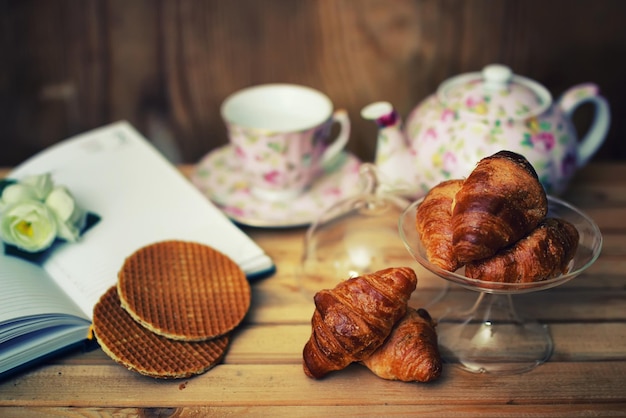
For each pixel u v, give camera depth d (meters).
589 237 0.60
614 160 0.96
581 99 0.73
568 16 0.89
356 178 0.80
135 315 0.60
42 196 0.68
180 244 0.67
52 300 0.61
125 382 0.59
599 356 0.62
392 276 0.57
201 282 0.64
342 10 0.89
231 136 0.75
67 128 0.96
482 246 0.51
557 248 0.54
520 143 0.69
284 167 0.74
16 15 0.89
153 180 0.76
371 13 0.89
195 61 0.92
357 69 0.92
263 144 0.73
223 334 0.61
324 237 0.67
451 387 0.59
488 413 0.57
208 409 0.57
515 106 0.70
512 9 0.88
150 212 0.72
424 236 0.56
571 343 0.63
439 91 0.74
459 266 0.54
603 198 0.80
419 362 0.57
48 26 0.90
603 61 0.91
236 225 0.77
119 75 0.93
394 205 0.67
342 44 0.90
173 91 0.94
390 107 0.71
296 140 0.73
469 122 0.70
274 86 0.80
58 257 0.67
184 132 0.96
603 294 0.68
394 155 0.72
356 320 0.56
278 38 0.90
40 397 0.58
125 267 0.63
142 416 0.56
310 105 0.79
